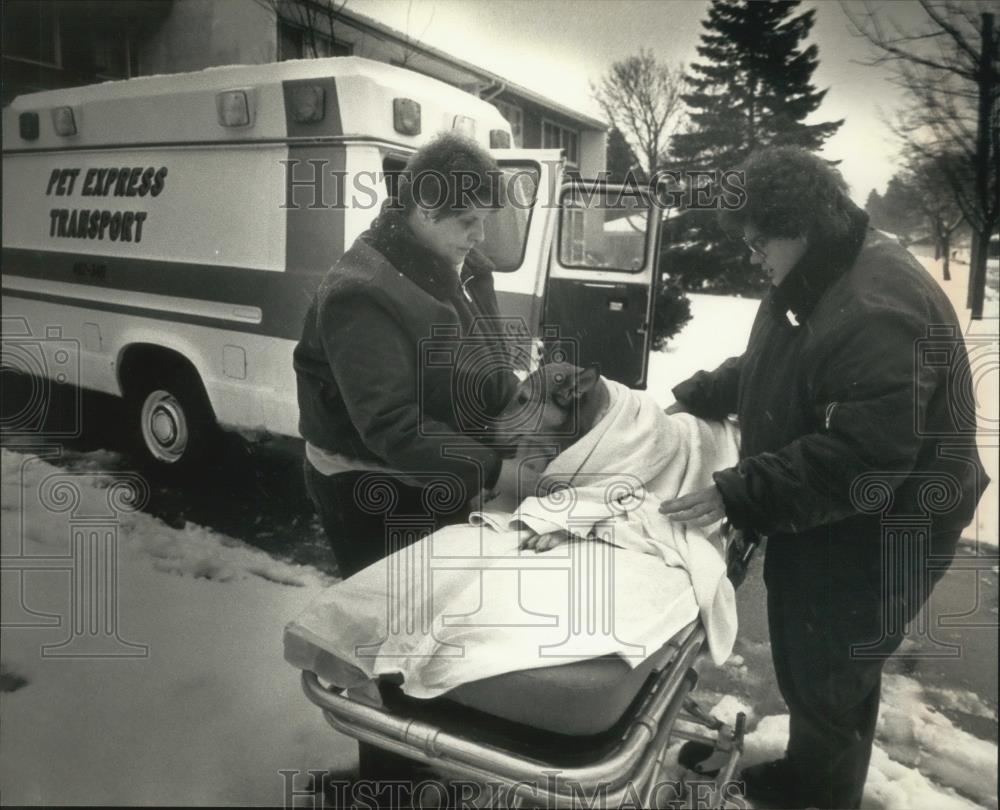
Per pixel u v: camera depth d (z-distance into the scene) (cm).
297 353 454
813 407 406
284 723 486
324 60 489
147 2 522
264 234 514
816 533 434
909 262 405
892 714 490
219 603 512
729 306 493
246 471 539
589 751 332
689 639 376
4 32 541
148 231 550
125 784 468
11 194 592
